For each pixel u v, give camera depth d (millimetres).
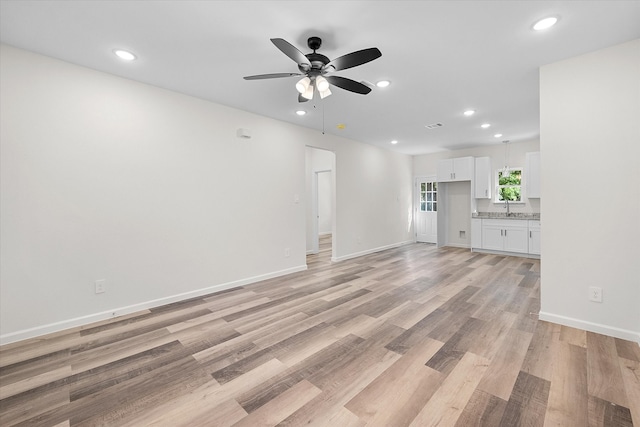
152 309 3193
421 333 2564
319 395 1763
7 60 2408
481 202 6871
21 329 2490
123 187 3035
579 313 2607
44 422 1564
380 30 2189
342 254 5805
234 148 3979
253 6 1915
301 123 4770
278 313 3061
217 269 3811
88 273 2828
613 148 2418
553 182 2703
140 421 1566
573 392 1747
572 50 2475
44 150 2580
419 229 8133
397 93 3438
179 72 2898
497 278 4348
